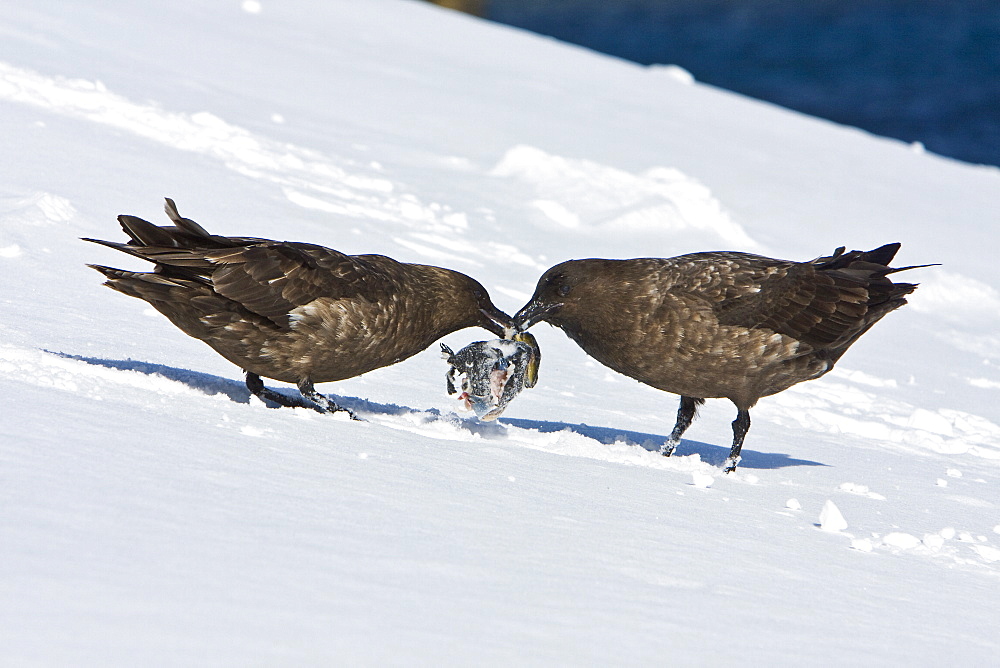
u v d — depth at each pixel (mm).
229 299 9930
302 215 19031
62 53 25000
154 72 26203
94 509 5820
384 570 5770
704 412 15188
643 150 31438
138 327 12391
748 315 12023
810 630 6188
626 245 23281
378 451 8758
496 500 7824
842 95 83250
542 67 42344
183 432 7895
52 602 4617
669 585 6566
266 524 6141
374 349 10836
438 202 22641
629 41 103750
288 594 5160
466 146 28031
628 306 12109
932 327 23250
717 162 32719
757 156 35062
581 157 28812
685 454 12648
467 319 11625
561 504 8125
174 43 30438
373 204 21094
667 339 12086
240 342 10266
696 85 48875
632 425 13594
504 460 9516
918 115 77562
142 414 8203
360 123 27719
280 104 27188
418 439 9758
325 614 5004
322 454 8172
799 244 26641
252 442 8086
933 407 17531
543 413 13344
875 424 15523
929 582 7879
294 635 4711
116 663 4180
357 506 6895
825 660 5715
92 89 22172
